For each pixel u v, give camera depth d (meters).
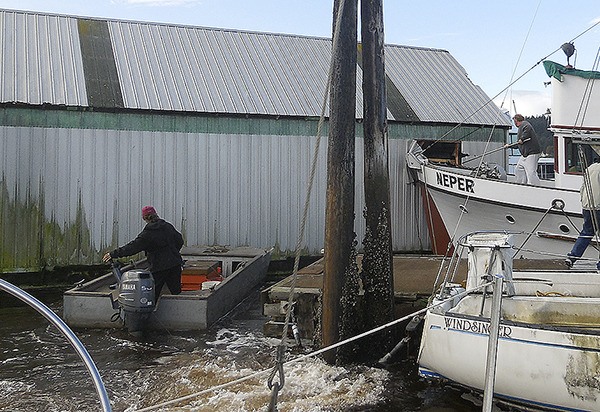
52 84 13.20
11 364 7.56
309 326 8.15
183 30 16.78
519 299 6.54
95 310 9.10
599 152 11.09
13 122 12.52
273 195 14.33
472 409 6.06
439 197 13.41
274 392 3.86
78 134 12.95
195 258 12.48
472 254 6.65
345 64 6.88
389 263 7.38
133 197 13.30
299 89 15.59
